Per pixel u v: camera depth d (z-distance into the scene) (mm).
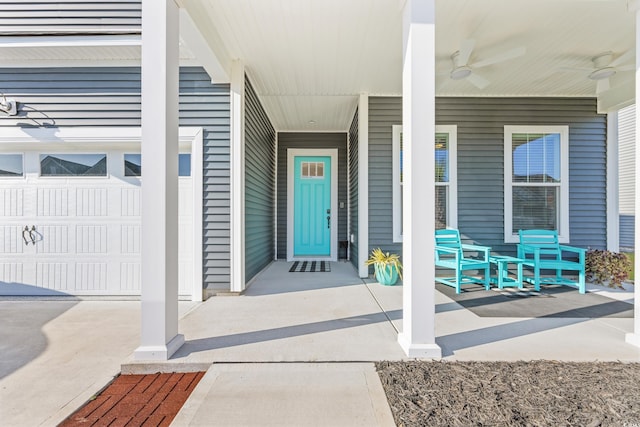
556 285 4422
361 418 1595
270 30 3217
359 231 4941
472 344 2410
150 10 2223
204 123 3904
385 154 4930
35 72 3924
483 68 4027
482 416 1575
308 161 6941
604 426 1508
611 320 2951
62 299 3924
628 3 2469
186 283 3959
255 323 2859
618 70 3691
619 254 4449
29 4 3494
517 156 4941
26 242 4023
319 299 3656
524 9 2895
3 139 3889
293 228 6887
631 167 9125
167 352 2156
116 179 4039
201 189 3889
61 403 1764
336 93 4852
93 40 3518
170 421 1625
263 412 1644
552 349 2314
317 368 2070
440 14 2969
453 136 4922
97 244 4016
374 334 2598
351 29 3191
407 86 2295
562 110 4926
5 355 2330
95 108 3922
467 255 4891
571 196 4926
